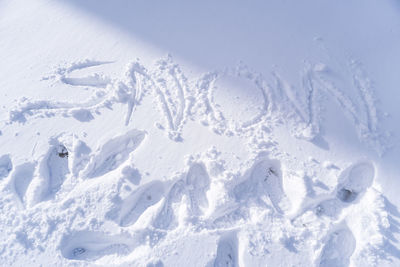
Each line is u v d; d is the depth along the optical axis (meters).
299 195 2.14
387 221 2.02
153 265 1.86
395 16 3.16
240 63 2.75
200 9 3.14
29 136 2.33
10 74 2.67
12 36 2.95
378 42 2.95
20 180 2.18
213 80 2.66
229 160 2.24
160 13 3.10
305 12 3.15
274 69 2.73
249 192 2.20
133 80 2.63
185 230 1.97
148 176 2.16
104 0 3.22
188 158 2.23
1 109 2.45
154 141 2.32
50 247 1.90
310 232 2.02
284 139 2.37
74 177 2.16
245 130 2.39
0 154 2.25
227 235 2.01
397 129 2.46
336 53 2.86
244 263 1.91
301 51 2.86
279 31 2.99
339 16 3.12
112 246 1.99
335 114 2.52
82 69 2.70
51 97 2.52
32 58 2.77
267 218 2.05
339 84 2.68
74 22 3.04
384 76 2.74
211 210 2.04
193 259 1.89
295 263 1.92
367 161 2.32
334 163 2.28
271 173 2.32
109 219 1.99
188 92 2.58
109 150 2.33
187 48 2.84
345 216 2.10
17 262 1.86
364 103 2.59
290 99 2.58
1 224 1.97
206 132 2.37
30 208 2.02
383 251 1.95
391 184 2.21
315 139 2.39
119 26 3.00
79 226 1.96
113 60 2.76
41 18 3.09
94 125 2.38
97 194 2.07
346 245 2.05
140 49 2.83
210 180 2.19
